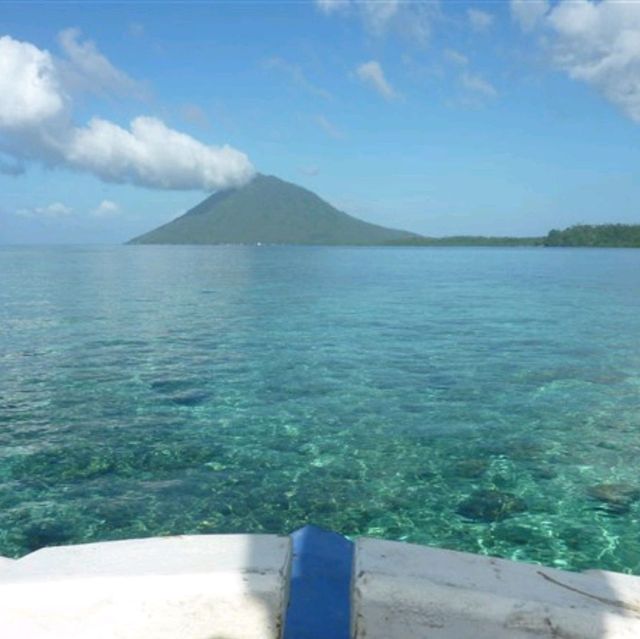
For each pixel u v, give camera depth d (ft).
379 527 19.75
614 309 78.18
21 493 21.84
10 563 6.46
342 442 27.02
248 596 5.93
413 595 5.86
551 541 19.01
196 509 20.74
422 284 123.03
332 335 56.29
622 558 18.11
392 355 46.42
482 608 5.78
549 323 64.80
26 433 28.04
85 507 20.80
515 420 30.25
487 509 20.95
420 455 25.57
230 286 117.29
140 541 6.87
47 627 5.89
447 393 35.19
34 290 105.60
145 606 5.91
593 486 22.75
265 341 52.85
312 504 21.16
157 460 24.88
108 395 34.60
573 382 37.96
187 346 50.42
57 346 50.52
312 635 5.79
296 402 33.17
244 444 26.71
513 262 240.32
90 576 6.11
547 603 5.80
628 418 30.68
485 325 63.21
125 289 108.99
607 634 5.60
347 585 6.30
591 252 394.73
